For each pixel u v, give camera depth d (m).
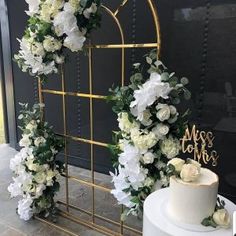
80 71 2.77
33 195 2.02
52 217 2.07
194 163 1.20
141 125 1.50
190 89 2.24
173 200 1.13
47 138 1.97
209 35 2.09
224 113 2.13
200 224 1.09
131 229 1.90
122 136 1.60
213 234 1.05
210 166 2.21
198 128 2.25
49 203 2.06
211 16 2.06
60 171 2.07
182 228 1.07
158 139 1.48
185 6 2.14
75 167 3.04
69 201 2.32
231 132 2.13
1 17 3.20
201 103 2.21
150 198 1.28
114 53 2.54
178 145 1.51
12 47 3.20
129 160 1.48
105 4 2.48
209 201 1.08
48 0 1.64
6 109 3.54
